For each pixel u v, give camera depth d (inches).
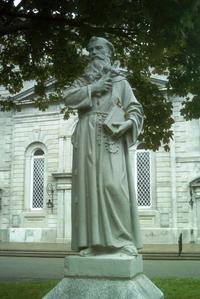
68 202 1342.3
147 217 1283.2
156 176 1298.0
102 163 212.2
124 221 209.5
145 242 1266.0
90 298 194.1
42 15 416.8
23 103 1441.9
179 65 466.6
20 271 678.5
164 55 446.3
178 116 1299.2
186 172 1275.8
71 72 522.0
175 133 1298.0
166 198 1280.8
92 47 237.6
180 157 1285.7
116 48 504.4
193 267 750.5
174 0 305.3
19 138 1449.3
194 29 350.9
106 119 216.5
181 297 350.9
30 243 1322.6
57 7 406.9
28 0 427.5
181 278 506.6
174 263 834.2
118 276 197.8
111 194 208.7
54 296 200.4
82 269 202.5
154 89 559.5
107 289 195.2
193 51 404.8
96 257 202.5
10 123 1467.8
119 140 218.4
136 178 1310.3
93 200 207.8
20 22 455.2
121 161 215.9
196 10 317.7
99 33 429.1
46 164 1403.8
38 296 356.2
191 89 483.8
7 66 572.1
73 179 219.9
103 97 225.3
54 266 767.1
